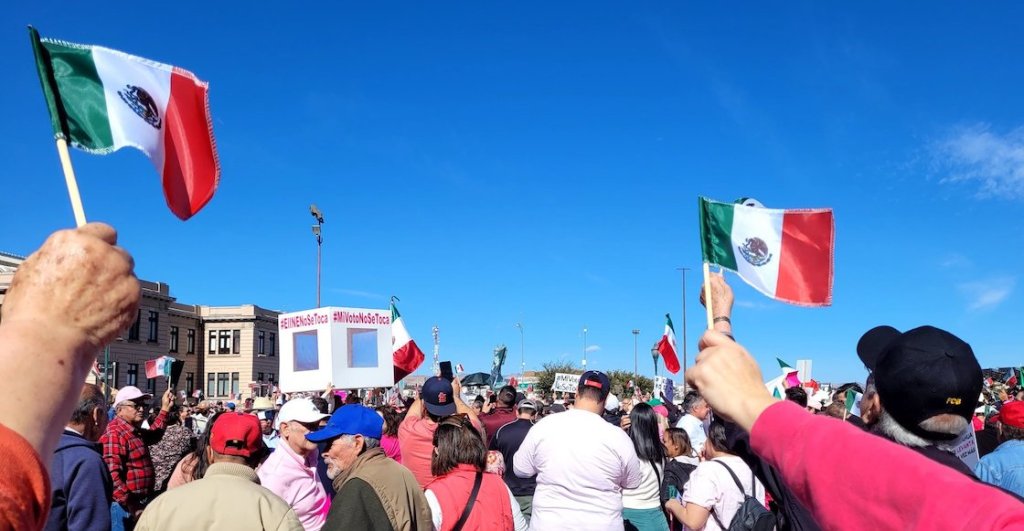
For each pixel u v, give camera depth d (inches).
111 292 42.7
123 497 236.7
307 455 201.5
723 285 99.7
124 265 44.0
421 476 248.5
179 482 221.0
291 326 395.5
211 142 104.9
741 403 46.6
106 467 165.9
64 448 158.4
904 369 67.6
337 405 418.0
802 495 42.9
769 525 150.7
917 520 36.8
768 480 95.7
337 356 383.2
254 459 150.3
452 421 179.6
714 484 188.7
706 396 48.8
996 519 34.7
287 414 197.8
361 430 162.4
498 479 176.2
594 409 222.8
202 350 2512.3
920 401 66.4
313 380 384.5
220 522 132.0
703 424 349.1
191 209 103.2
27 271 42.2
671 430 260.5
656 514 269.1
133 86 99.7
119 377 2066.9
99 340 42.4
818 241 116.3
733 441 101.0
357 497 145.0
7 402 38.1
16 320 40.6
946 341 68.2
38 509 37.8
